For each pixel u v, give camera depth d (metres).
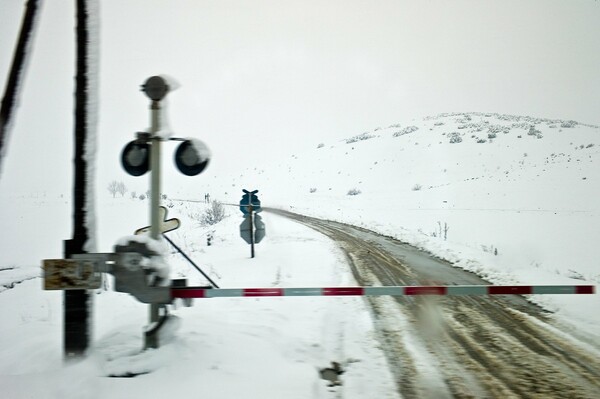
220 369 4.65
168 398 4.00
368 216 27.42
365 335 6.30
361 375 4.91
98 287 4.66
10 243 17.39
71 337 4.71
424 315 7.30
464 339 6.11
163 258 4.85
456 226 20.16
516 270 11.26
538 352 5.59
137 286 4.71
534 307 7.78
